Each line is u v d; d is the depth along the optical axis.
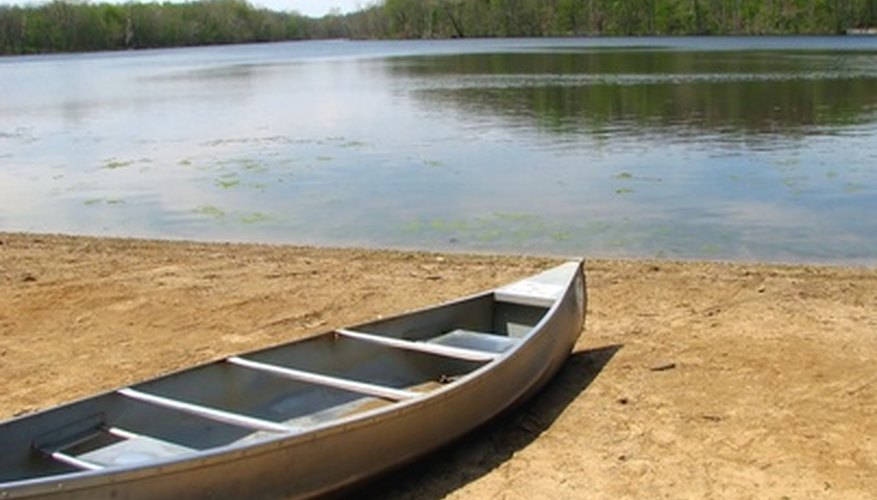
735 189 15.36
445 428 5.20
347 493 4.79
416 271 10.34
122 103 36.84
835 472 5.16
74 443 4.86
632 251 11.73
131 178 18.12
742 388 6.41
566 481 5.14
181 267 10.66
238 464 4.23
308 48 116.50
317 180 17.16
